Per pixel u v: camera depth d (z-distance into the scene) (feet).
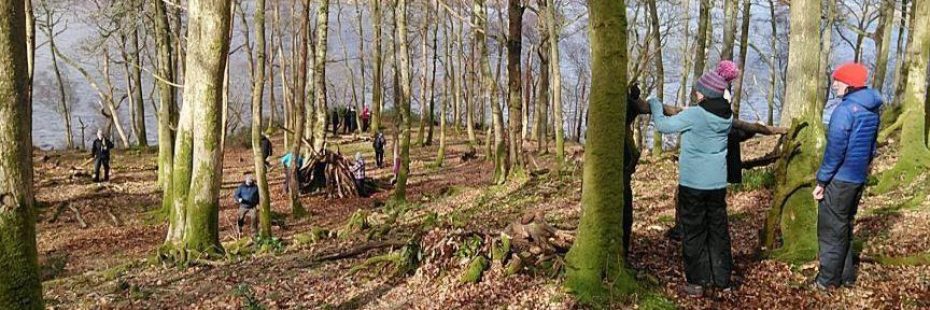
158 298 25.82
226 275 28.81
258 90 39.09
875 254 20.63
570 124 172.14
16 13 13.61
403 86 55.77
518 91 55.52
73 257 41.37
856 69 16.79
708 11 68.44
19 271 14.02
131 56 111.55
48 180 71.92
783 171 20.57
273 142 119.96
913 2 58.13
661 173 49.24
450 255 22.66
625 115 17.62
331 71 183.62
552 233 22.09
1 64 13.53
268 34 134.41
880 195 32.37
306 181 67.21
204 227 33.99
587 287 17.88
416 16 124.77
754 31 124.67
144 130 113.91
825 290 17.83
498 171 57.67
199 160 33.76
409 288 22.25
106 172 73.61
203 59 33.04
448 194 56.85
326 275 26.40
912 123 33.24
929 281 17.98
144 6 72.59
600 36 17.06
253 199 44.29
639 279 18.71
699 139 17.28
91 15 82.28
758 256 20.89
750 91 141.69
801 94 20.18
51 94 169.27
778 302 17.37
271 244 35.45
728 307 17.25
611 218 17.87
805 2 19.84
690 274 18.02
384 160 94.43
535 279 20.11
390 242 30.01
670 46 107.34
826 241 17.81
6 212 13.80
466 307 19.04
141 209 59.31
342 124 145.89
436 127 139.44
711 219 17.87
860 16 106.01
